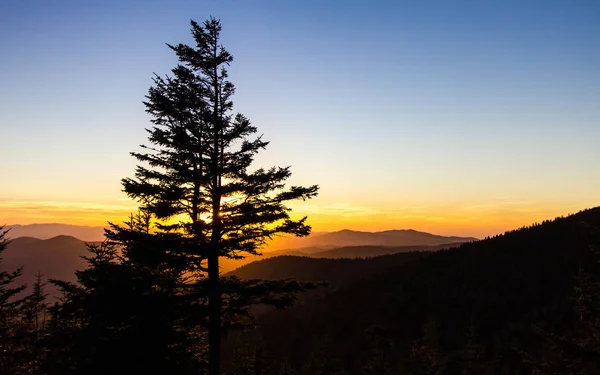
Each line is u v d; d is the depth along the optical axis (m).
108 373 12.04
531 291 59.28
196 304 14.91
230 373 34.53
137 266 14.55
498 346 44.94
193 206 15.57
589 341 16.20
